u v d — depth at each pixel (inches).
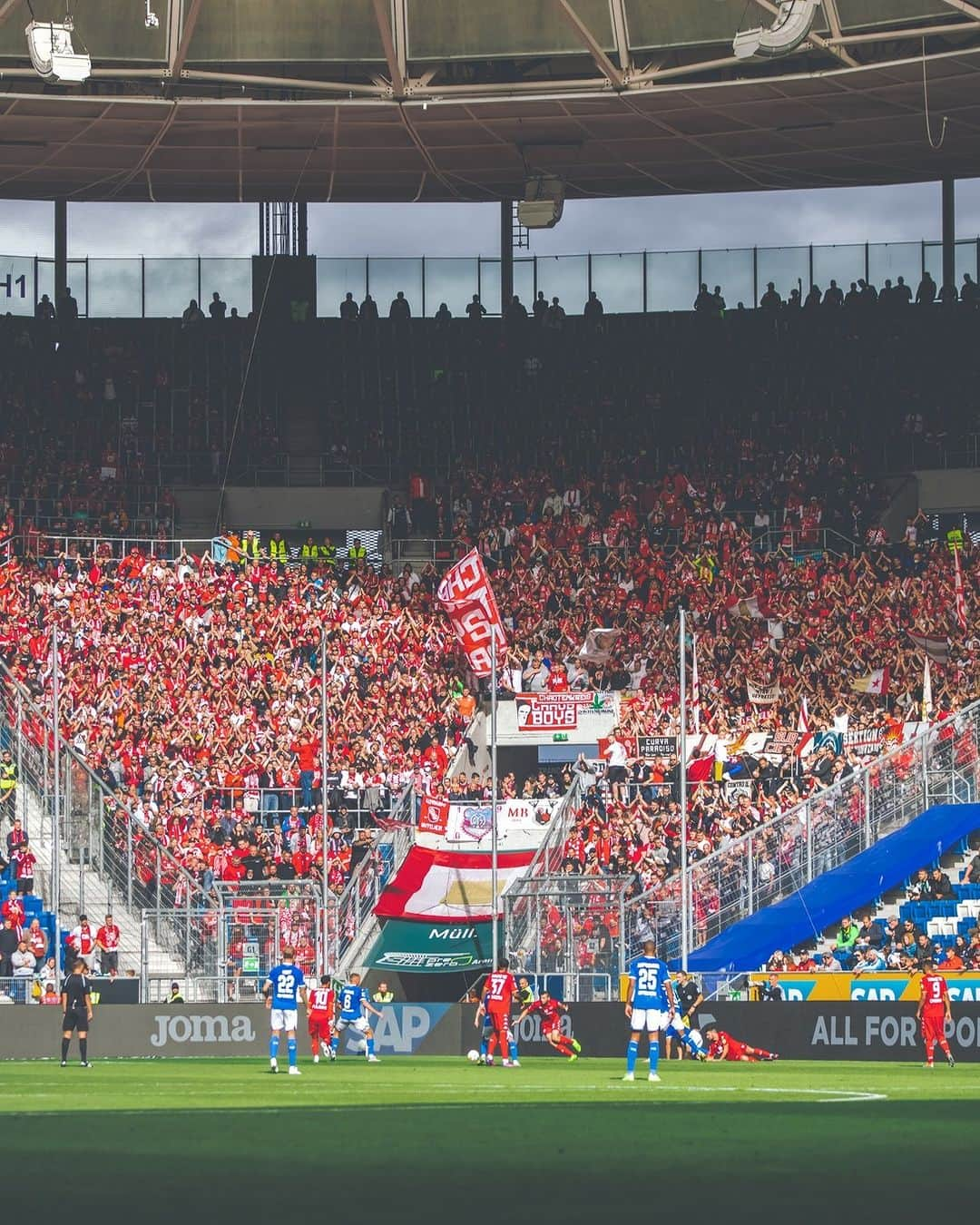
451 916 2191.2
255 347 3472.0
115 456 3238.2
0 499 3041.3
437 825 2281.0
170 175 3326.8
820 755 2431.1
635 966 1327.5
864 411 3307.1
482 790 2468.0
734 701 2650.1
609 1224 555.5
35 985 1895.9
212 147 3147.1
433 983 2252.7
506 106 2925.7
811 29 2532.0
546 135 3090.6
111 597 2743.6
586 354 3467.0
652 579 2886.3
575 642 2812.5
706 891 2033.7
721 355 3430.1
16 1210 587.8
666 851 2257.6
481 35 2741.1
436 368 3467.0
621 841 2281.0
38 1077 1425.9
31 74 2719.0
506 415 3393.2
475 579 2395.4
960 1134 844.0
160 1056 1807.3
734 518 3152.1
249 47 2748.5
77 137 3029.0
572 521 3097.9
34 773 2225.6
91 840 2148.1
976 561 2824.8
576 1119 943.7
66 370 3385.8
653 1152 761.6
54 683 2030.0
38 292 3592.5
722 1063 1647.4
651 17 2672.2
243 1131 874.1
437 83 2876.5
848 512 3088.1
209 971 1946.4
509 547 3058.6
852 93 2839.6
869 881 2053.4
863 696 2623.0
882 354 3368.6
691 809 2331.4
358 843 2310.5
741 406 3353.8
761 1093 1184.2
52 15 2682.1
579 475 3260.3
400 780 2474.2
